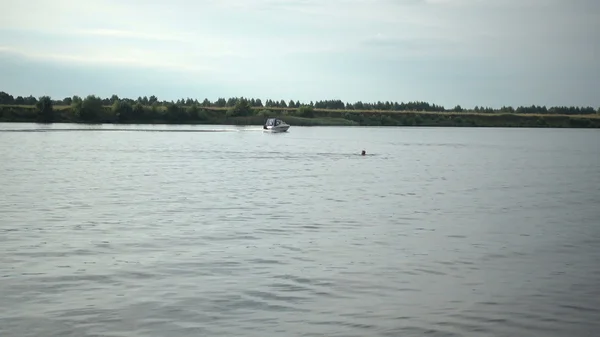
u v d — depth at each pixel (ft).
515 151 374.84
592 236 99.14
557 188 170.60
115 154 276.41
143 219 109.19
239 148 339.57
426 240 94.58
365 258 81.92
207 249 85.81
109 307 60.64
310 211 121.08
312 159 270.46
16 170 196.75
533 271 76.48
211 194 144.56
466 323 57.67
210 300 63.16
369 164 248.93
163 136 467.11
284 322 57.36
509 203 137.90
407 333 55.06
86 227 100.99
